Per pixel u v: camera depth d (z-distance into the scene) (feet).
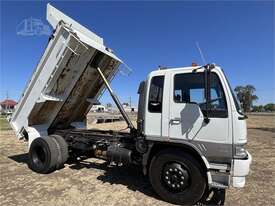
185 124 16.17
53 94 23.16
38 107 23.41
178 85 16.69
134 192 18.37
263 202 16.92
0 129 68.54
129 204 16.31
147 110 17.58
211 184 15.21
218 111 15.28
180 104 16.43
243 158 14.83
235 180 14.74
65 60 21.50
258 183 20.75
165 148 17.03
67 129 27.04
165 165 16.85
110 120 98.78
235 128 14.87
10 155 31.24
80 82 24.44
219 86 15.39
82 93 25.91
